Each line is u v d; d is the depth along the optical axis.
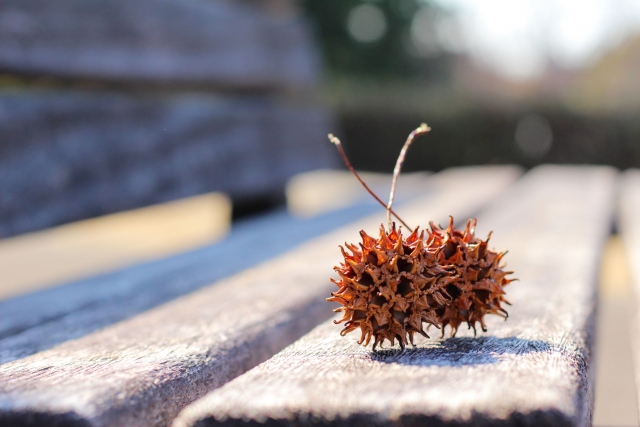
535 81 5.66
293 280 0.37
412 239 0.26
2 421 0.22
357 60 4.43
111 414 0.22
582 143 2.73
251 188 0.70
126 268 0.44
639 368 0.32
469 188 1.02
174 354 0.27
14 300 0.36
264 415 0.21
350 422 0.21
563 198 0.87
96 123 0.49
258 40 0.72
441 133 2.89
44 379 0.24
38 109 0.44
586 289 0.35
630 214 0.73
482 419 0.20
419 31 4.85
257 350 0.29
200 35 0.63
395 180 0.28
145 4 0.56
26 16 0.44
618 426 0.39
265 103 0.78
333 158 0.92
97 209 0.49
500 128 2.82
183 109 0.60
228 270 0.42
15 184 0.42
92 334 0.30
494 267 0.27
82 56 0.49
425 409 0.21
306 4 4.25
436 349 0.26
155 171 0.56
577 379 0.23
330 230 0.60
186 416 0.21
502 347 0.26
